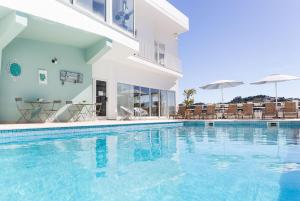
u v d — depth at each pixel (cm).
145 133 920
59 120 1025
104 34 973
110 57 1295
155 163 429
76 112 1091
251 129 1074
